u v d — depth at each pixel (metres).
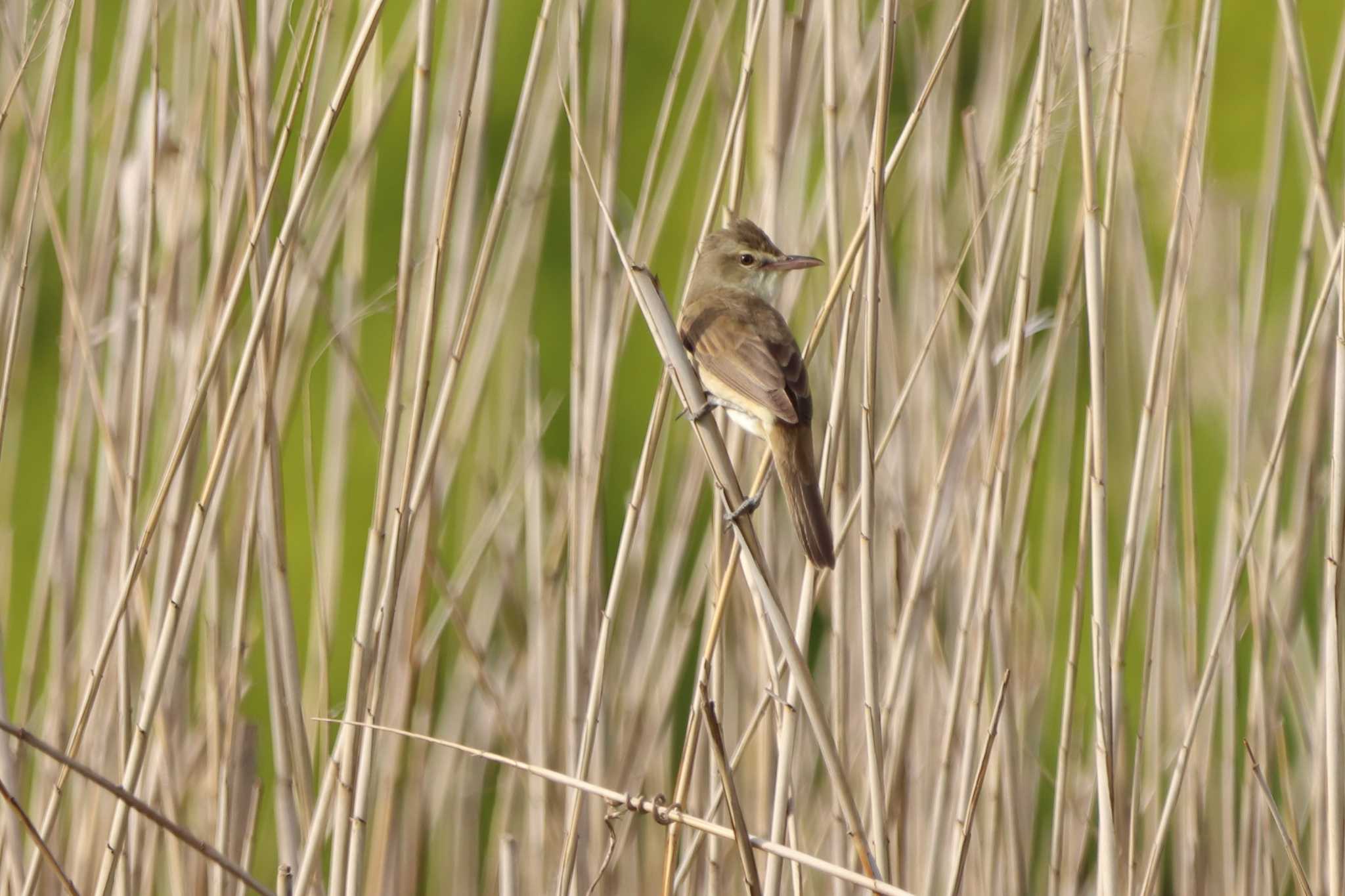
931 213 10.50
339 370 10.94
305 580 21.02
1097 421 7.73
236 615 8.84
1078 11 7.61
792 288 11.52
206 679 10.30
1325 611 8.42
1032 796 10.77
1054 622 11.04
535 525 11.19
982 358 9.73
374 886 10.14
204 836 9.88
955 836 8.95
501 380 12.08
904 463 10.44
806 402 8.73
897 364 10.43
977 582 8.88
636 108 27.42
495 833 11.58
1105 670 7.77
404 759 10.37
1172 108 11.43
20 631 19.69
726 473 7.18
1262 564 10.61
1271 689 9.74
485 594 12.13
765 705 8.51
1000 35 10.81
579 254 9.79
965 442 9.80
